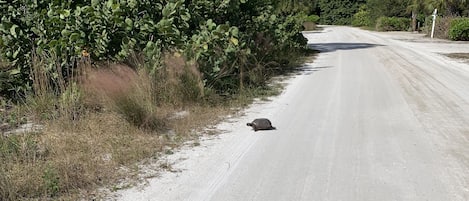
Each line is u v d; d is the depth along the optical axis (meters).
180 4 8.94
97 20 7.99
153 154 5.34
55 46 7.77
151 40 8.51
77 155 5.18
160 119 6.62
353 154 5.37
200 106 7.79
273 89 9.92
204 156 5.30
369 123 6.85
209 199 4.11
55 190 4.15
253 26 12.61
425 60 16.55
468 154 5.37
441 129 6.50
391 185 4.41
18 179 4.34
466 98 8.86
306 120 7.06
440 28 33.38
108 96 6.75
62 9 7.89
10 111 7.41
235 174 4.73
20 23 8.34
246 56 10.45
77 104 6.90
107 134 6.05
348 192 4.25
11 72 8.09
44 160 4.97
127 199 4.08
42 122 6.73
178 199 4.10
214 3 10.52
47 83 7.55
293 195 4.19
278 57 13.99
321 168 4.89
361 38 32.62
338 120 7.04
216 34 8.95
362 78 11.63
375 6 56.06
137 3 8.49
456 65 15.09
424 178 4.60
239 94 9.05
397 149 5.56
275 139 6.01
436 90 9.78
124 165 4.94
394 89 9.90
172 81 7.75
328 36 35.66
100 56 8.19
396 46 24.30
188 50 8.41
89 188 4.30
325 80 11.34
